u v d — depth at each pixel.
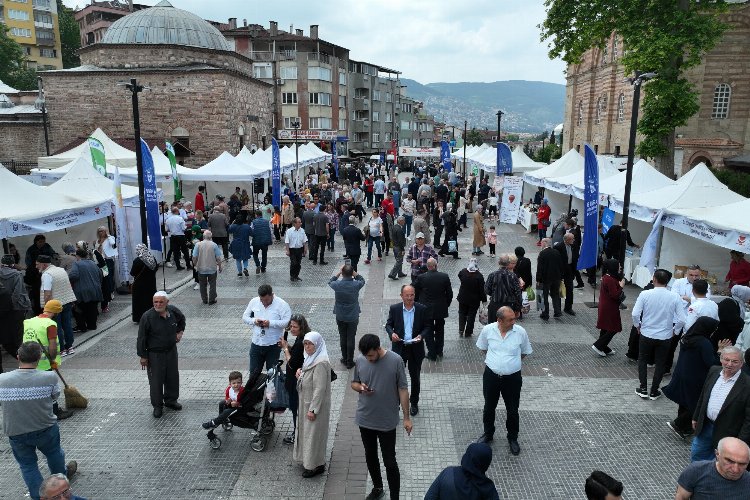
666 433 7.73
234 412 7.19
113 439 7.60
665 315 8.45
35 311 12.01
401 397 6.06
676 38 22.48
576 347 10.92
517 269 12.50
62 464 6.27
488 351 7.21
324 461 6.79
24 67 73.56
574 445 7.42
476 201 34.22
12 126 37.81
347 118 80.00
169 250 18.94
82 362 10.31
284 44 73.06
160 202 19.81
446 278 10.24
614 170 20.97
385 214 19.94
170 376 8.33
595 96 49.66
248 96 40.31
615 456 7.16
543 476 6.72
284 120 71.38
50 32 90.12
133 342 11.37
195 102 35.78
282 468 6.92
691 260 14.41
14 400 5.79
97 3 96.94
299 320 7.23
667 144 25.16
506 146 27.20
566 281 12.81
